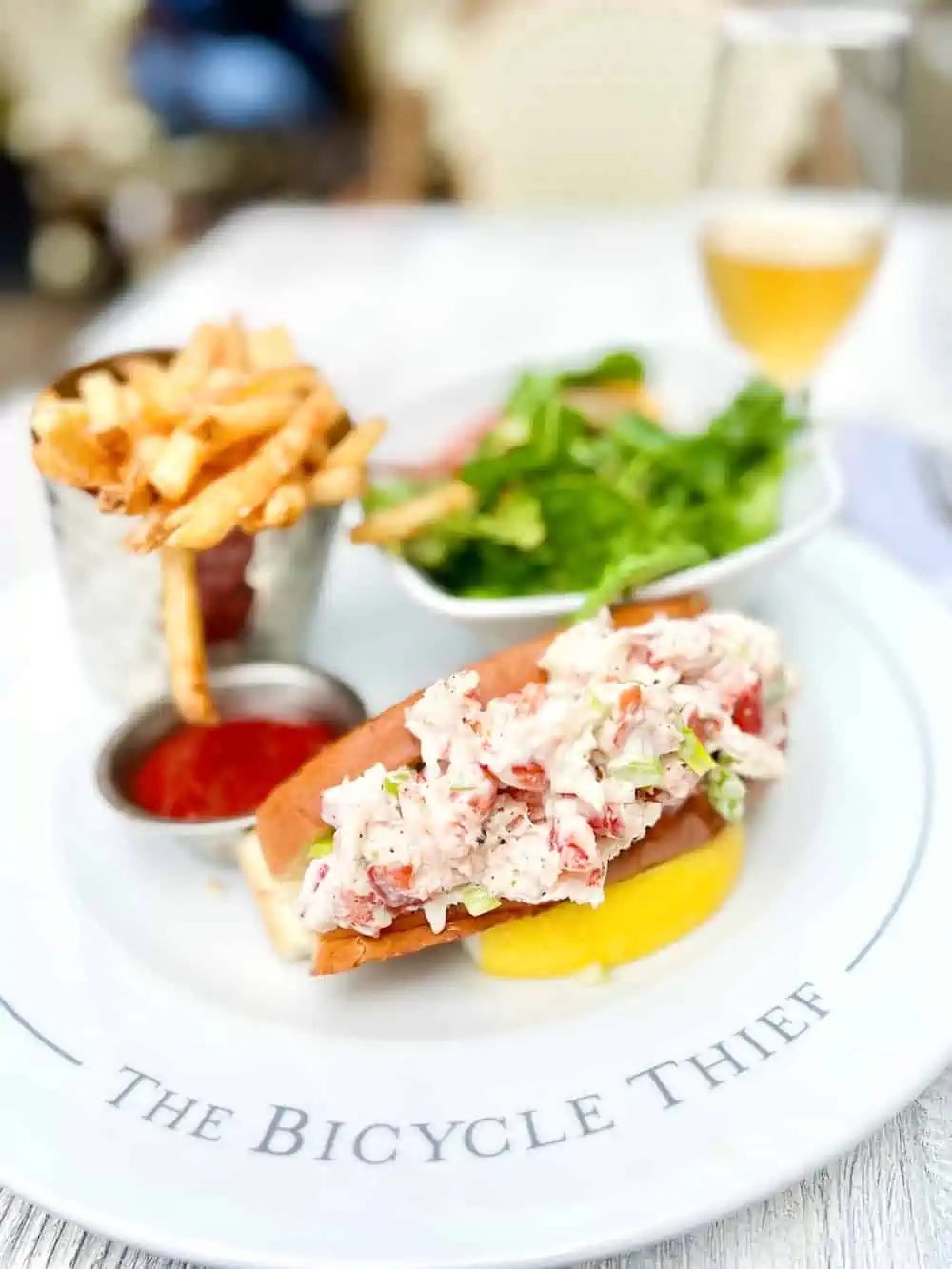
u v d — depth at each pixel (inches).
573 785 8.6
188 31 45.2
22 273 44.7
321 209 25.8
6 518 16.0
